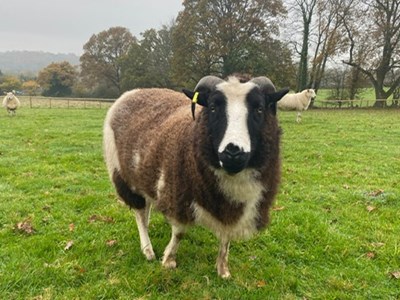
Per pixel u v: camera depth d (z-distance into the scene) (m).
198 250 1.42
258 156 1.07
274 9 11.12
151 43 16.62
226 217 1.12
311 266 1.35
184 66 11.63
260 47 11.14
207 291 1.17
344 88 12.05
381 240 1.54
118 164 1.50
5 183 2.25
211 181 1.08
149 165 1.27
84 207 1.87
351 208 1.90
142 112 1.47
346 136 4.43
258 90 1.03
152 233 1.57
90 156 3.06
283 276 1.26
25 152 3.19
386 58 10.91
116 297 1.14
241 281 1.23
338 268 1.33
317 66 11.82
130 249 1.42
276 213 1.79
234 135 0.95
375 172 2.64
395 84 11.09
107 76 20.02
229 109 1.00
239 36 11.21
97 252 1.39
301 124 5.85
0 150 3.24
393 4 10.60
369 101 11.84
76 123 5.67
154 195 1.30
